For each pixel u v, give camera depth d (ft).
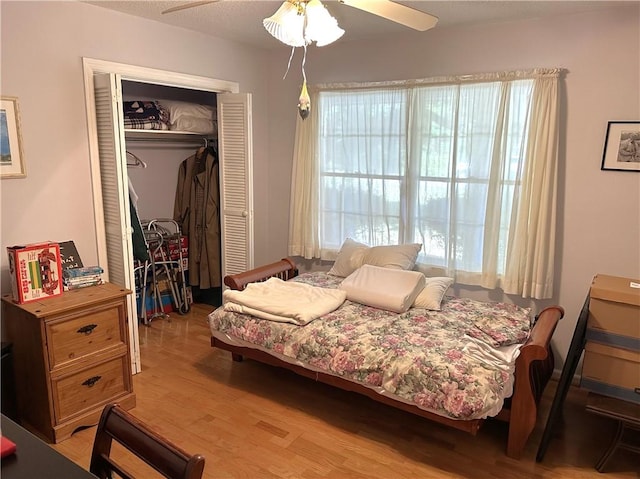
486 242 11.33
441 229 12.12
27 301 8.27
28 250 8.22
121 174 9.97
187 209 14.82
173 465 3.64
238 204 13.35
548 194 10.37
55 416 8.17
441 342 8.38
